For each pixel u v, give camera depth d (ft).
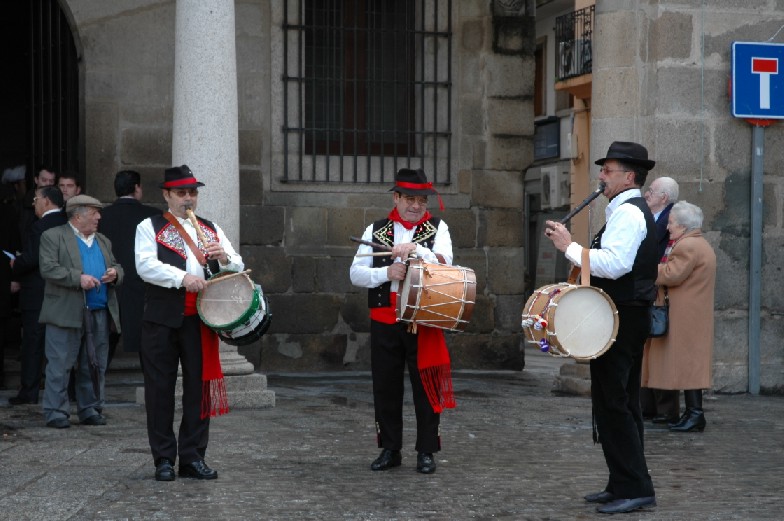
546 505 23.34
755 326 43.24
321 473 26.32
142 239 25.77
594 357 22.21
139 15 46.78
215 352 26.03
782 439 32.40
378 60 49.98
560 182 94.73
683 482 26.00
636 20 42.29
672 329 33.71
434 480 25.71
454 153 50.55
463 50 50.72
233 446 29.60
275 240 48.21
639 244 22.88
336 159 49.37
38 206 37.73
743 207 43.32
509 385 44.47
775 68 42.93
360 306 48.96
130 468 26.66
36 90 50.31
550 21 98.84
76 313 32.68
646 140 42.55
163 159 47.09
